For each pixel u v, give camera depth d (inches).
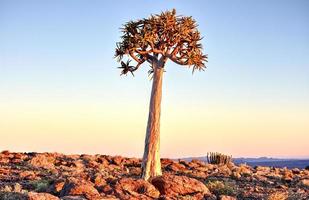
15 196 587.2
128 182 671.8
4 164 1093.8
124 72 964.6
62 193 629.9
